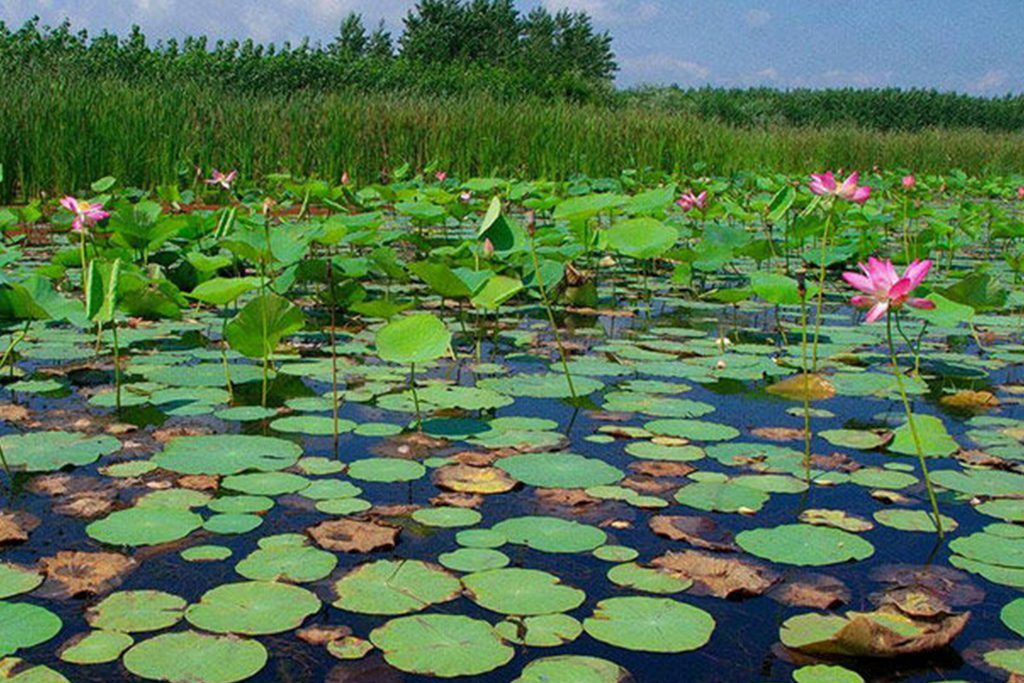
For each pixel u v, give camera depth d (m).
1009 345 4.37
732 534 2.17
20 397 3.13
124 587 1.83
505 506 2.30
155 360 3.69
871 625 1.61
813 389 3.33
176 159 10.26
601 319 4.82
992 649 1.69
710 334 4.46
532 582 1.88
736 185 13.65
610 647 1.66
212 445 2.64
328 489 2.38
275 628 1.68
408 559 1.98
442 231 7.83
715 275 6.53
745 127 22.11
